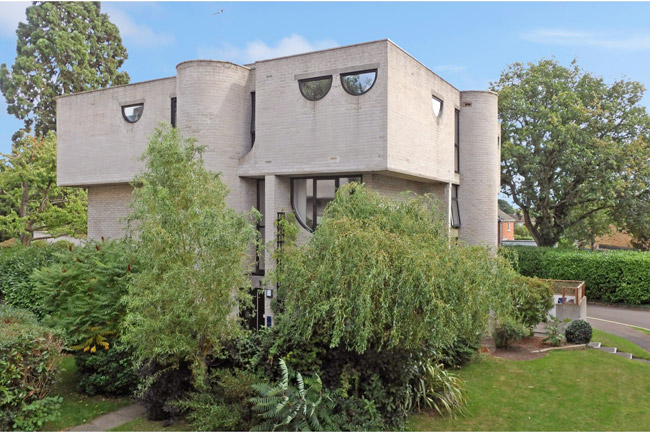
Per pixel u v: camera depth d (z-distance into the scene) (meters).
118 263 9.73
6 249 16.75
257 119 14.70
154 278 7.70
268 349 8.09
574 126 26.34
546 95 29.20
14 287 14.38
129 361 9.12
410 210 8.88
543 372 11.05
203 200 8.21
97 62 38.12
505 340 13.17
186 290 7.40
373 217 8.34
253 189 15.52
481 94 18.50
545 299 13.98
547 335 14.52
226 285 7.68
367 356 8.04
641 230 28.66
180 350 7.67
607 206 27.95
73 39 35.78
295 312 8.02
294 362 7.94
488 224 18.50
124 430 7.65
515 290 9.16
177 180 8.12
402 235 8.00
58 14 36.31
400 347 8.09
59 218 23.92
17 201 24.34
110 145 17.30
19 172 23.27
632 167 26.12
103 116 17.47
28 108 34.75
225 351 8.30
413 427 7.95
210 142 14.48
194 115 14.47
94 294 9.48
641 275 21.64
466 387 9.98
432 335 7.32
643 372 11.16
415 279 7.14
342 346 8.13
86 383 9.40
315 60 13.84
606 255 23.05
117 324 9.39
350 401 7.55
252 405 7.29
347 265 7.32
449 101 17.34
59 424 7.96
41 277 10.52
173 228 7.80
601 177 26.41
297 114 14.09
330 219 8.23
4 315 9.92
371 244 7.36
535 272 25.11
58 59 35.31
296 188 14.94
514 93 29.00
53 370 8.30
